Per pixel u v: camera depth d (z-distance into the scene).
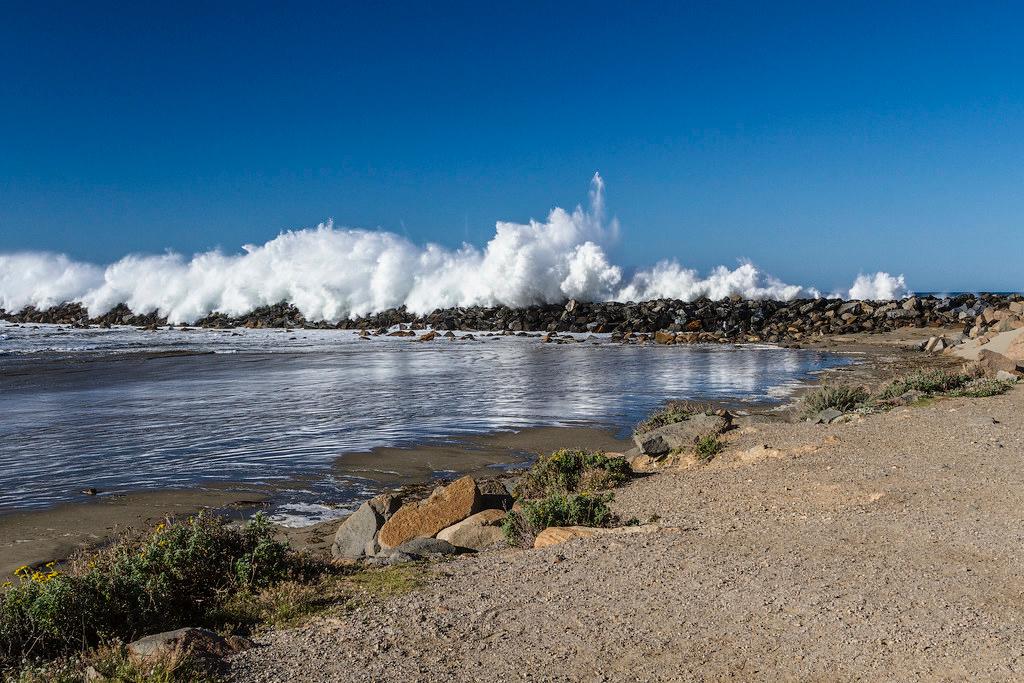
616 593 6.34
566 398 25.17
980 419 13.74
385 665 5.13
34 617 5.71
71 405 24.17
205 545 7.21
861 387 19.84
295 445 17.31
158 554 7.00
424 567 7.64
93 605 5.98
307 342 57.19
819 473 10.90
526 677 4.87
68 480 14.08
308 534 10.62
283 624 6.09
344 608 6.39
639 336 60.16
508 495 11.34
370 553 9.17
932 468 10.58
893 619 5.52
